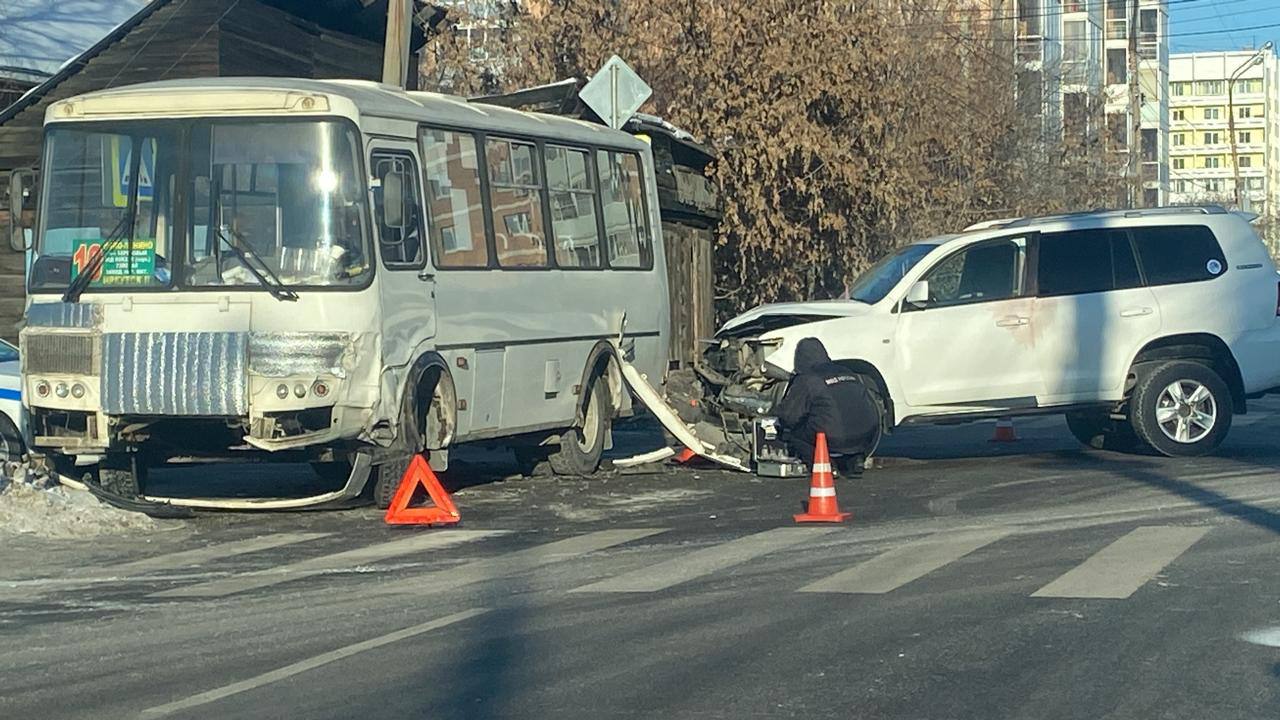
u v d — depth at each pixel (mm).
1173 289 15898
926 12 39938
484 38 29953
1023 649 7621
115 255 12258
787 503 13406
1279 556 10133
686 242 22453
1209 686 6887
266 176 12180
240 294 11969
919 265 15688
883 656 7520
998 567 9922
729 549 10883
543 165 15227
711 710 6570
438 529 12180
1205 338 15938
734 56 25688
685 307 22266
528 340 14602
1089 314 15711
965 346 15555
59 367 12227
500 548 11133
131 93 12453
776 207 25672
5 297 23516
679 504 13516
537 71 27922
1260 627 8055
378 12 26328
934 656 7500
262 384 11828
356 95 12500
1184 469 14883
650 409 16016
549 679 7160
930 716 6445
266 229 12125
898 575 9703
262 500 12641
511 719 6484
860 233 27672
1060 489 13727
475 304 13742
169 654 7863
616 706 6660
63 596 9500
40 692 7109
